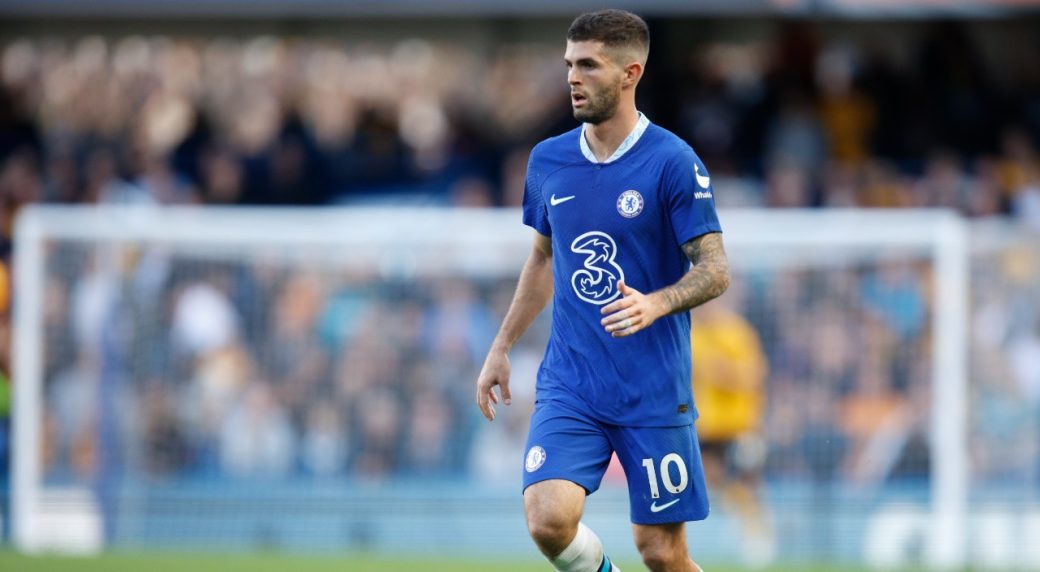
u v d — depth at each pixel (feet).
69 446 124.98
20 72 175.73
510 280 128.57
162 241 128.06
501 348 64.08
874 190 153.69
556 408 60.80
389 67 175.83
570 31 59.67
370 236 128.77
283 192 158.40
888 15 151.02
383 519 124.77
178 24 177.78
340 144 166.50
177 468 125.90
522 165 156.04
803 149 160.66
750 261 125.90
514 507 124.47
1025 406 121.39
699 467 61.62
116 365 126.11
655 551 61.67
